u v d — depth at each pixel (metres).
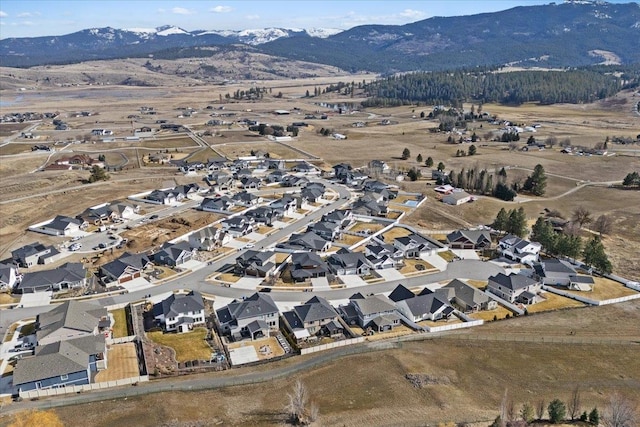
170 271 97.88
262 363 67.62
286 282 94.38
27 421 53.28
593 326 77.19
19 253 100.31
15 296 87.19
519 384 61.53
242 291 90.44
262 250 107.25
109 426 53.38
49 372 60.81
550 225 115.00
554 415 52.72
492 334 74.06
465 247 111.25
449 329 76.81
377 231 121.19
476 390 59.97
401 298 83.31
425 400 57.41
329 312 77.94
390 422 53.00
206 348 72.00
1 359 68.81
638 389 60.84
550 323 78.25
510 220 117.19
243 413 55.31
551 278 93.75
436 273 98.62
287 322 77.62
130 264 94.69
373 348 69.94
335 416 54.31
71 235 117.31
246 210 137.25
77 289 90.00
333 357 67.75
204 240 108.38
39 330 72.19
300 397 54.44
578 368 65.38
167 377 63.88
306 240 109.19
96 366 66.06
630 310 83.06
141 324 78.50
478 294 85.56
